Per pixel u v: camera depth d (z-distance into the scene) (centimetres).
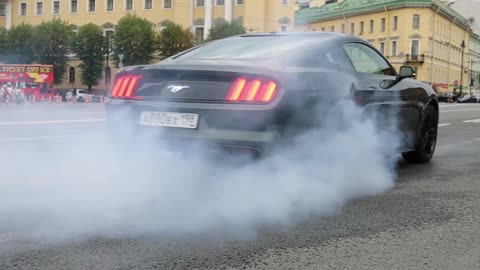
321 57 489
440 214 427
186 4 5706
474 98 6675
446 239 364
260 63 454
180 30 5353
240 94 423
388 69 593
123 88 479
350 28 7906
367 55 559
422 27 6950
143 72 469
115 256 321
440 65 7656
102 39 5594
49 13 6569
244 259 320
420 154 659
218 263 313
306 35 530
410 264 317
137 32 5272
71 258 316
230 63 452
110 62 5638
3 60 5722
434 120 679
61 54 5703
